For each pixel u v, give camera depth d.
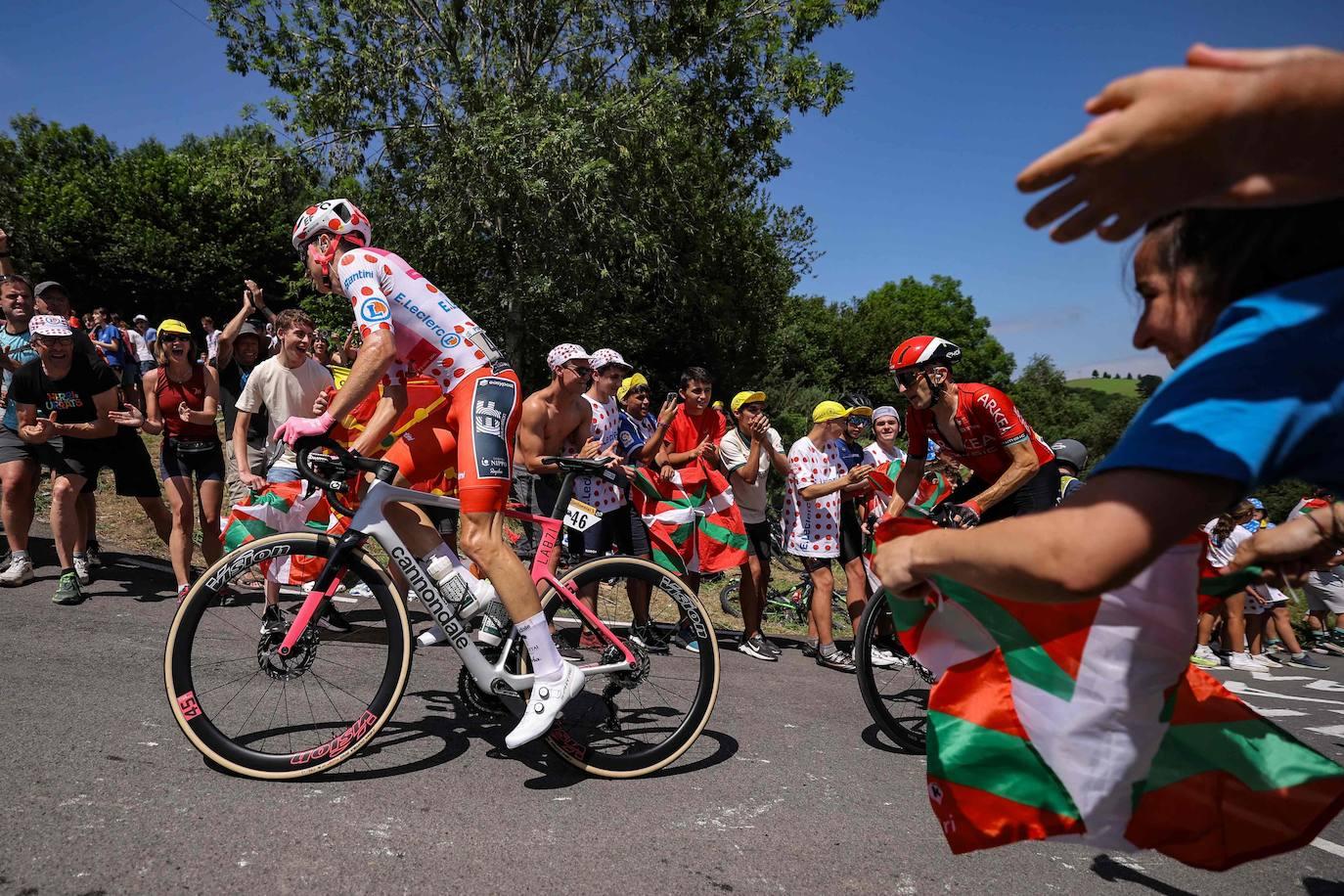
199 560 5.80
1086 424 37.81
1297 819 1.29
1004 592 0.97
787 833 2.45
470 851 2.13
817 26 16.78
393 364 2.85
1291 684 6.79
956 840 1.37
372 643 2.97
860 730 3.69
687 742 2.92
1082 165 0.73
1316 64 0.63
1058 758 1.29
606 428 4.91
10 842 1.94
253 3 15.56
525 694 2.74
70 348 4.33
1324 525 1.37
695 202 17.72
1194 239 0.98
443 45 15.87
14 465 4.50
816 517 5.21
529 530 3.10
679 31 16.45
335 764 2.55
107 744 2.57
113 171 32.69
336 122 15.56
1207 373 0.88
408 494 2.68
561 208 14.73
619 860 2.17
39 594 4.45
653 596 3.68
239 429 4.53
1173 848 1.30
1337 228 0.88
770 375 23.75
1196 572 1.30
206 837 2.07
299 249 2.82
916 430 4.02
